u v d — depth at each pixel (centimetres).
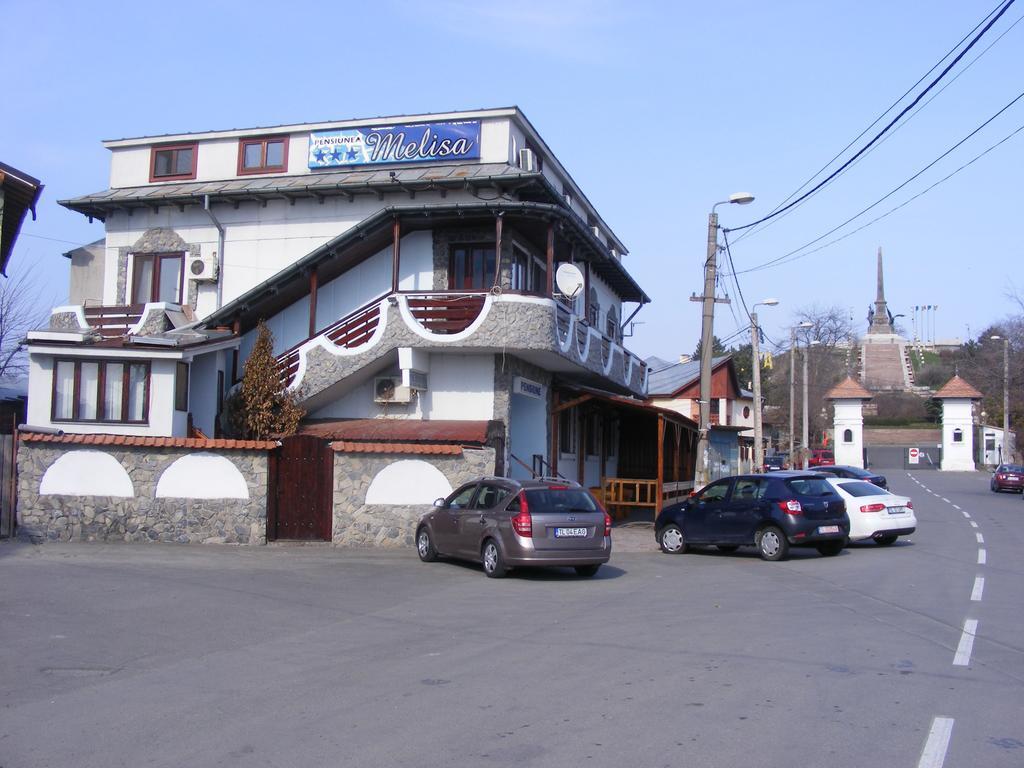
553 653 916
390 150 2559
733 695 751
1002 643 973
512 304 2075
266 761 589
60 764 585
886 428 10138
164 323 2336
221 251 2567
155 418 2016
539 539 1456
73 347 2014
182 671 834
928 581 1508
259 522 1853
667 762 586
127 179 2767
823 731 653
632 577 1566
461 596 1304
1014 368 6869
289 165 2638
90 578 1371
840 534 1878
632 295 3666
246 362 2158
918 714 698
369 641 975
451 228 2328
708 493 1991
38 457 1877
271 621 1084
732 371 5241
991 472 7400
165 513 1861
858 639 994
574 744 621
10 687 773
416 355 2148
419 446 1861
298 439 1884
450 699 737
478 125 2519
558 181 2992
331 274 2391
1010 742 630
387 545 1850
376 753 604
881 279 14188
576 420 2867
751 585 1463
